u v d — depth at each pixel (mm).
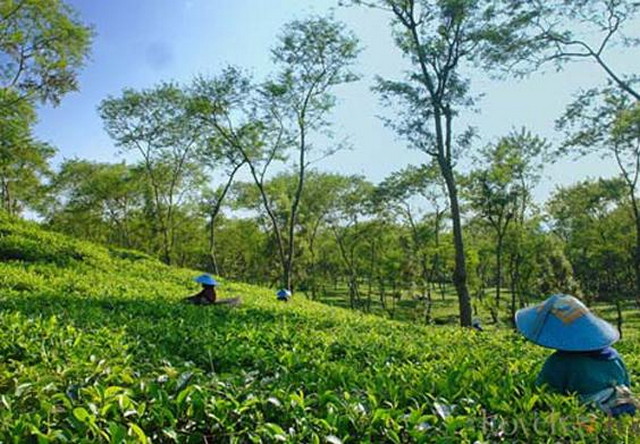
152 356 5871
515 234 44125
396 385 4086
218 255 68750
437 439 2992
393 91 21453
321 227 60219
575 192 47219
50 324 6473
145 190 53625
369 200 53062
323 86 32344
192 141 43188
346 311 19531
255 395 3535
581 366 4441
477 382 4438
